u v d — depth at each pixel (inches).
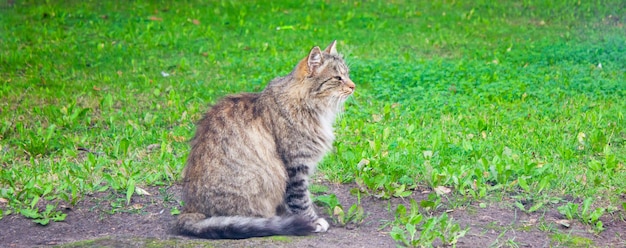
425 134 382.0
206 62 554.3
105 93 474.3
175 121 420.2
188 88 488.1
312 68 266.4
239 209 255.4
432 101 444.1
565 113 419.2
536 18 689.0
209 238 250.8
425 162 313.7
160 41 609.6
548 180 299.9
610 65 530.6
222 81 504.7
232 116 261.0
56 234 268.5
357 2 745.6
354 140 373.4
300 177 264.2
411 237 248.2
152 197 304.3
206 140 260.2
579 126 391.2
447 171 308.5
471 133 384.5
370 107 439.8
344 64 277.7
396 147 354.9
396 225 263.6
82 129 406.3
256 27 664.4
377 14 711.7
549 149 353.4
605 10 690.8
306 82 265.6
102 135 393.7
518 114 418.3
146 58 565.0
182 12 705.0
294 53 577.3
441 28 661.9
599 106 430.9
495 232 258.8
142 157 354.9
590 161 336.5
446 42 611.8
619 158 339.0
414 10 721.6
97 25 655.8
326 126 271.4
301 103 264.1
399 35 639.1
